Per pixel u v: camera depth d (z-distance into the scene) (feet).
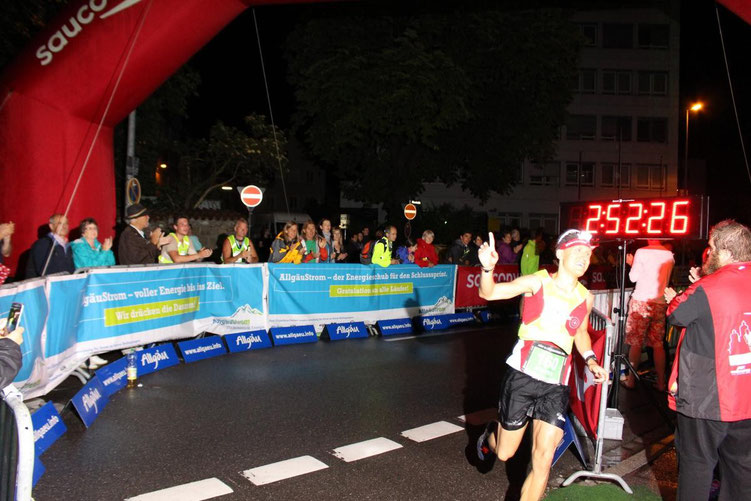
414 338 34.45
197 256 29.37
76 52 28.48
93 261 25.11
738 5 23.85
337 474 14.40
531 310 12.03
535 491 11.43
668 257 23.29
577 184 150.92
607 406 19.24
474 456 15.98
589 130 151.23
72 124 29.76
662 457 16.65
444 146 95.09
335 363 26.84
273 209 166.30
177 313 26.30
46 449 15.15
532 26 80.07
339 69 74.69
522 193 150.61
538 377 11.61
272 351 29.25
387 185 96.73
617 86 151.02
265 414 18.86
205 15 29.35
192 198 83.82
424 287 38.73
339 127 77.36
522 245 47.93
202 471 14.23
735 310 10.48
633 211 22.44
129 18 28.43
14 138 28.37
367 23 78.59
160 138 66.85
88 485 13.26
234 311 29.86
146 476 13.83
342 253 40.22
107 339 22.24
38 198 28.94
